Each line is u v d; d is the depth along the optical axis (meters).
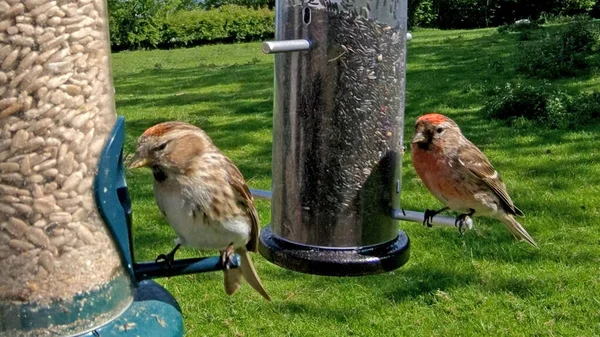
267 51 0.41
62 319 0.29
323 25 0.43
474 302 0.62
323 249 0.44
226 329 0.59
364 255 0.43
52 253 0.29
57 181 0.29
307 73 0.43
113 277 0.30
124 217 0.31
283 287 0.66
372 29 0.43
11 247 0.29
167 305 0.32
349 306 0.62
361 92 0.43
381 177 0.44
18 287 0.29
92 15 0.30
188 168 0.34
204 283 0.67
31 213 0.29
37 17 0.29
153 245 0.75
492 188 0.48
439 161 0.47
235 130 1.28
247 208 0.36
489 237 0.75
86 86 0.30
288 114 0.44
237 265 0.35
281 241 0.45
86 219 0.29
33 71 0.29
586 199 0.84
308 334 0.58
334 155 0.44
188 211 0.34
